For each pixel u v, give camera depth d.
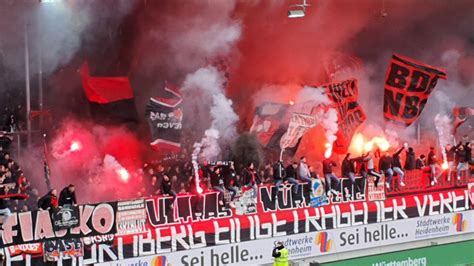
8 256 21.28
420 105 30.95
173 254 23.78
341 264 24.45
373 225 27.45
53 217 21.98
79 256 22.38
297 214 26.14
